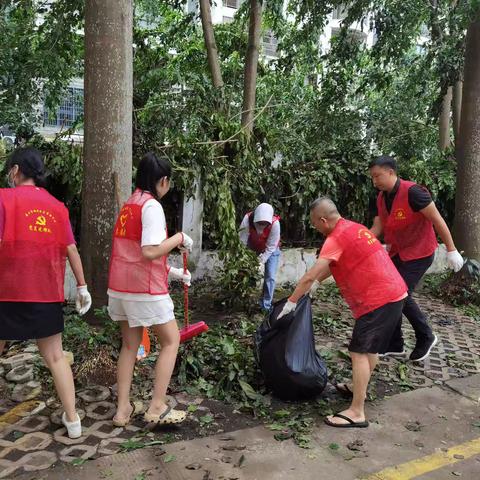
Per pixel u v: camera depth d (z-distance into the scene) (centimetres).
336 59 884
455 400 384
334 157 765
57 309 292
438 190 812
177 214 651
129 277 300
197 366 394
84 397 349
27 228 276
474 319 607
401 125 969
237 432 324
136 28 991
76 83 1161
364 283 334
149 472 277
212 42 795
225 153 652
